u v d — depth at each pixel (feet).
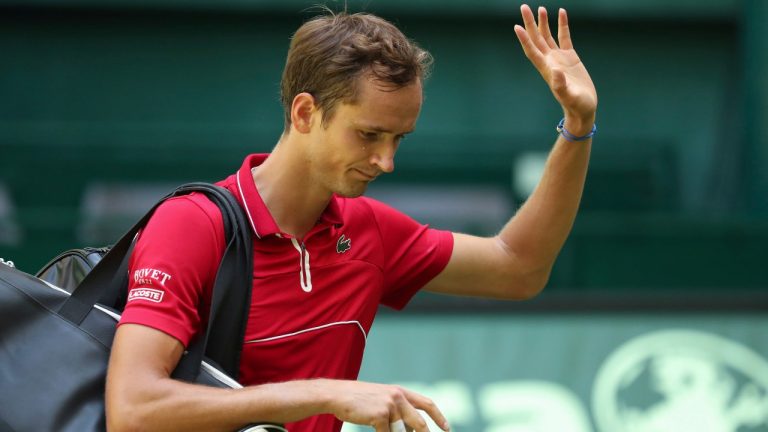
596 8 93.40
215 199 23.34
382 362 63.16
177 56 92.12
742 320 66.33
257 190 23.97
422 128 94.53
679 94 95.40
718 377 64.08
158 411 20.86
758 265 70.38
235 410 20.93
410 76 22.59
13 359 22.25
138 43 91.91
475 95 94.63
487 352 63.87
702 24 94.94
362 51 22.48
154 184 82.99
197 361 22.04
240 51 92.58
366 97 22.40
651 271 70.13
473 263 27.22
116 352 21.52
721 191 94.38
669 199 93.04
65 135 82.33
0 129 82.58
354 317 24.86
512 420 61.57
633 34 95.14
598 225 70.18
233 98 92.43
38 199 81.20
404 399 21.25
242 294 22.98
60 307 22.88
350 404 20.94
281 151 24.16
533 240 27.14
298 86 23.58
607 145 92.94
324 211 24.56
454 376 63.05
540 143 88.84
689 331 65.92
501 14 93.20
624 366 63.87
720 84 95.40
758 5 89.45
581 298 66.18
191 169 83.76
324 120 22.99
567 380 63.41
